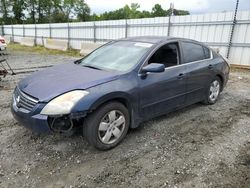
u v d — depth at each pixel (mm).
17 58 14469
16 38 31703
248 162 3111
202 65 4715
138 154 3270
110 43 4609
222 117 4648
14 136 3686
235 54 11266
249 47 10703
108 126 3271
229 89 6984
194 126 4191
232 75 9430
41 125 2910
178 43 4352
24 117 3033
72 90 3004
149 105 3748
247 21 10555
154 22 14531
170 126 4156
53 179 2740
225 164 3061
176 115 4672
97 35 18984
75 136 3697
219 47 11766
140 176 2812
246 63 10938
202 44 4996
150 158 3182
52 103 2889
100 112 3129
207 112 4891
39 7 57344
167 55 4098
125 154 3266
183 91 4324
